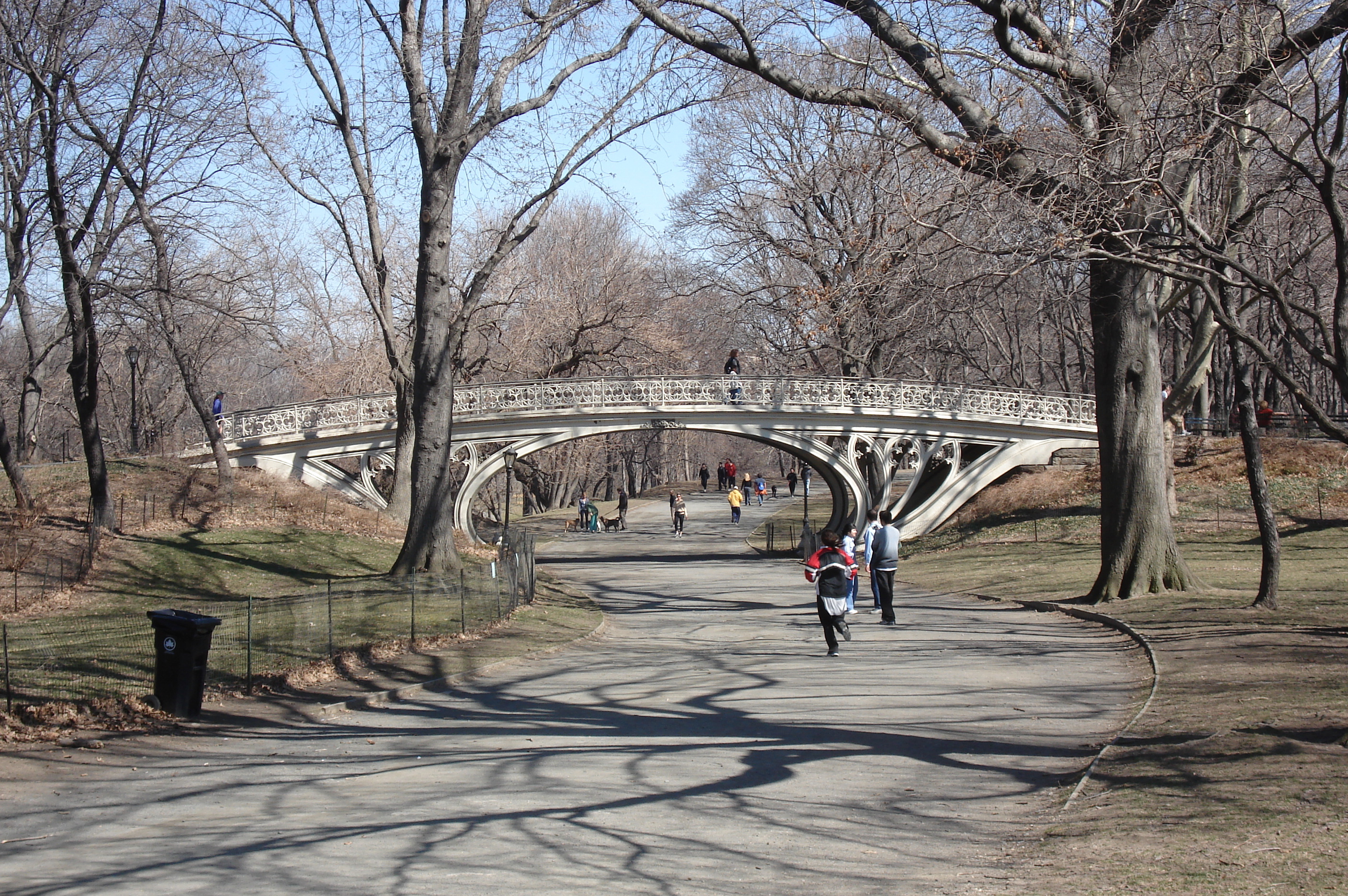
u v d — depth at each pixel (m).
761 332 47.50
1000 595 25.17
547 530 56.34
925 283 15.22
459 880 6.64
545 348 53.03
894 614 21.14
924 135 16.05
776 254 36.19
